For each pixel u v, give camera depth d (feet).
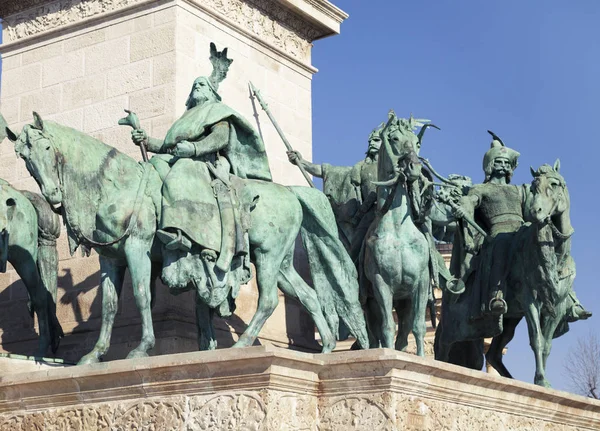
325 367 42.32
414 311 50.80
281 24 67.51
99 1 63.05
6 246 51.31
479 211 60.44
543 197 52.70
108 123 61.26
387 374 41.19
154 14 61.05
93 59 62.69
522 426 49.44
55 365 50.29
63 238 60.49
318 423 42.34
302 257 64.80
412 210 51.11
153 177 49.44
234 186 49.83
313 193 53.78
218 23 62.75
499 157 61.21
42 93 64.13
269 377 40.47
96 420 43.75
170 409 42.22
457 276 58.80
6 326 61.46
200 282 47.50
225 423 40.93
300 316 63.93
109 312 48.75
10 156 64.03
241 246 48.06
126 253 47.80
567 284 54.54
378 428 41.04
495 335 56.95
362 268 52.90
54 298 55.01
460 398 45.06
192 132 49.93
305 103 68.33
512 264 55.88
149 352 54.70
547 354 54.85
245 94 63.67
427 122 52.11
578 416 53.26
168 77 59.77
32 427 45.29
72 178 47.60
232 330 58.59
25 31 65.57
